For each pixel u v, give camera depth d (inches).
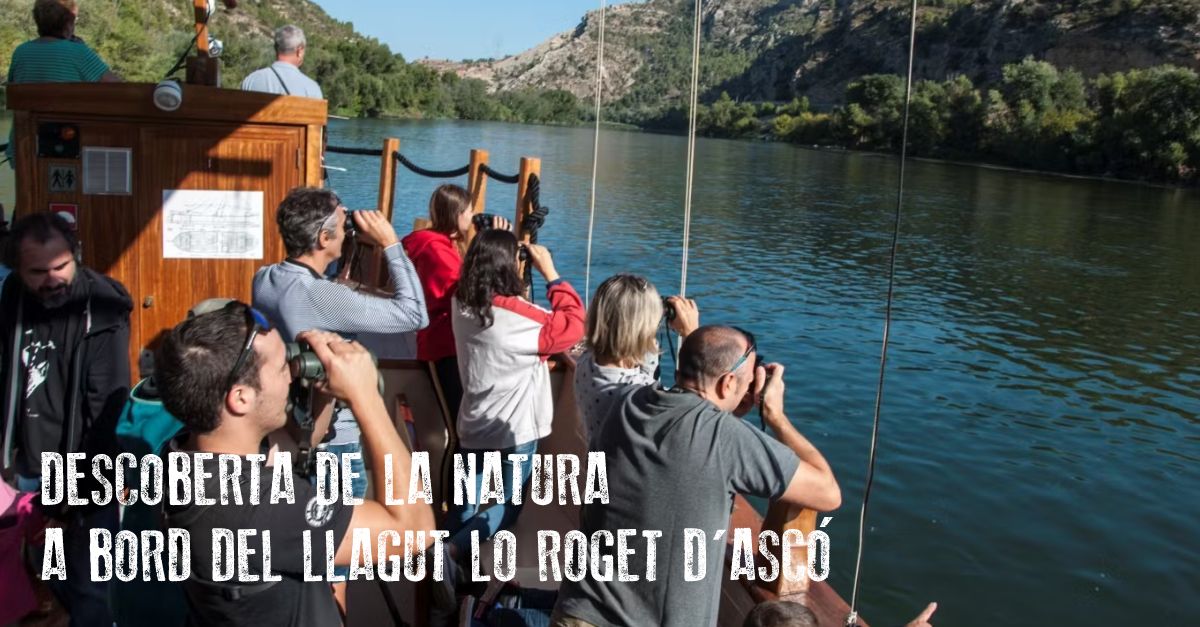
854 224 1391.5
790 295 870.4
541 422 133.5
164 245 171.8
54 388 108.3
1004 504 408.2
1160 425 547.5
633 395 89.0
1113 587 339.6
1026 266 1112.2
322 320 117.5
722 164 2546.8
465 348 128.5
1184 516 406.6
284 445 85.5
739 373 88.0
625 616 84.4
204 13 183.5
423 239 146.4
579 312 133.7
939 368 640.4
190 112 167.2
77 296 107.5
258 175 173.9
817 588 108.6
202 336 67.6
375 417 73.7
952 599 325.7
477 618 112.3
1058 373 655.1
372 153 256.2
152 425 98.9
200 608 71.2
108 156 166.6
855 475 433.7
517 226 176.2
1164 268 1143.6
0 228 156.3
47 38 187.9
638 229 1218.0
